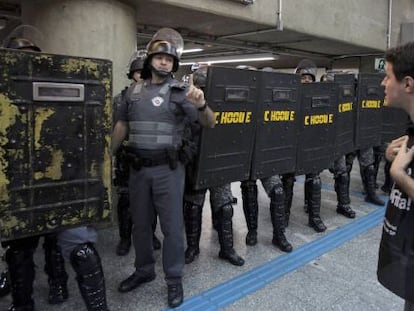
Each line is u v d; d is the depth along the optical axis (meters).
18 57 1.33
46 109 1.42
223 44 6.60
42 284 2.41
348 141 3.74
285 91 2.81
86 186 1.56
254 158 2.73
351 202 4.32
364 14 6.58
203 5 3.93
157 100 2.04
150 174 2.08
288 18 5.07
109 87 1.56
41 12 3.25
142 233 2.25
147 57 2.04
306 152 3.16
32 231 1.45
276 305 2.20
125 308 2.13
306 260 2.81
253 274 2.57
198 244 2.81
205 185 2.46
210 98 2.32
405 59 0.97
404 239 1.06
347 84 3.57
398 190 1.09
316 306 2.20
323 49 7.32
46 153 1.44
